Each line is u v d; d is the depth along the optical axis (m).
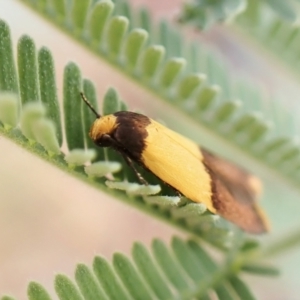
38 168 0.11
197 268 0.08
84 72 0.12
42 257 0.12
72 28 0.08
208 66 0.09
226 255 0.08
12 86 0.07
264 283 0.10
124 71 0.08
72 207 0.12
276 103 0.09
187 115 0.08
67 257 0.12
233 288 0.08
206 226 0.08
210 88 0.08
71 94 0.07
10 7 0.11
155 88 0.08
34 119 0.06
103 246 0.12
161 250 0.08
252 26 0.09
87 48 0.08
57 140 0.07
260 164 0.09
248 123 0.08
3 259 0.12
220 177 0.08
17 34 0.11
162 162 0.07
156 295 0.07
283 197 0.09
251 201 0.08
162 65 0.08
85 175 0.07
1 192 0.11
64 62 0.11
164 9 0.14
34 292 0.07
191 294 0.08
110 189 0.07
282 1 0.08
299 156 0.08
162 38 0.08
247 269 0.08
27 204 0.12
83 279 0.07
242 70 0.12
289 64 0.09
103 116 0.07
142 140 0.07
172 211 0.08
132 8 0.08
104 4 0.08
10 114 0.06
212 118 0.08
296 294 0.10
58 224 0.12
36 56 0.07
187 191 0.07
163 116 0.09
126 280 0.07
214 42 0.12
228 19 0.08
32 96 0.07
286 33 0.09
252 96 0.09
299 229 0.08
